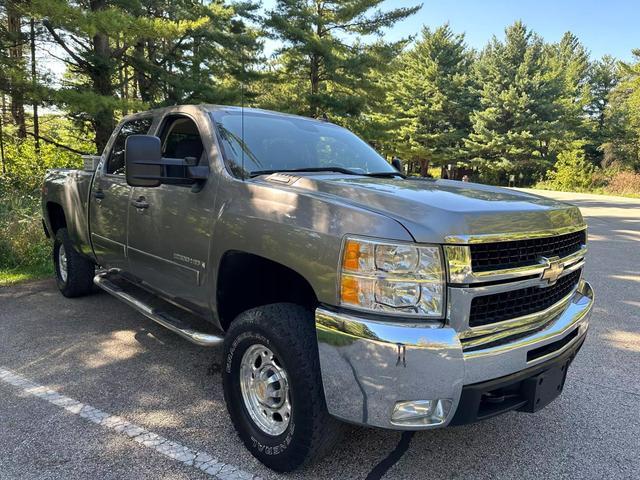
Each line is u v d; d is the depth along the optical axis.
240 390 2.81
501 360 2.29
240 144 3.34
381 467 2.73
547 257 2.57
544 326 2.61
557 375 2.71
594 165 50.94
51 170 5.95
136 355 4.18
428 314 2.18
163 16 18.23
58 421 3.12
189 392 3.56
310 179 2.83
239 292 3.12
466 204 2.43
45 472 2.61
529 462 2.84
